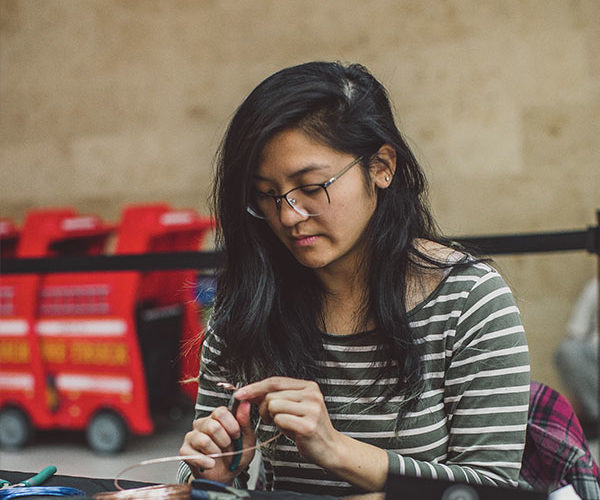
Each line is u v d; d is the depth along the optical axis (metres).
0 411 4.33
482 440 1.34
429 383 1.39
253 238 1.40
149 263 2.74
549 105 4.52
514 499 1.00
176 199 5.31
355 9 4.85
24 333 4.23
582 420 4.28
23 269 2.91
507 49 4.58
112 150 5.43
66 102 5.50
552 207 4.54
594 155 4.46
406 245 1.38
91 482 1.36
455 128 4.69
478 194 4.66
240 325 1.41
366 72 1.37
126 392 4.09
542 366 4.59
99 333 4.12
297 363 1.42
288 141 1.26
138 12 5.32
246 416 1.32
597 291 4.20
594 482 1.43
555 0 4.48
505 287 1.39
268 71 5.07
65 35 5.47
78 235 4.29
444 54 4.69
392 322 1.36
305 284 1.44
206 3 5.18
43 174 5.57
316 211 1.28
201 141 5.24
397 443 1.39
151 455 4.07
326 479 1.42
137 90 5.35
